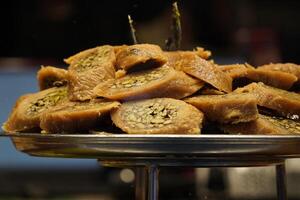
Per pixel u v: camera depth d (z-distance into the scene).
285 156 0.69
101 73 0.76
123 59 0.76
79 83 0.75
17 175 1.76
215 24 1.88
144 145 0.64
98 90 0.72
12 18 1.91
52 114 0.70
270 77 0.79
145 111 0.70
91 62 0.78
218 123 0.71
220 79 0.75
